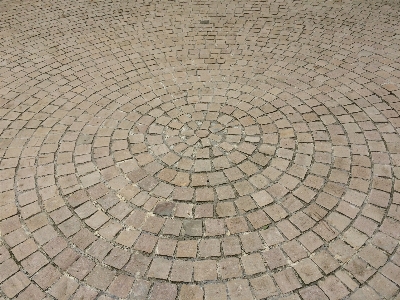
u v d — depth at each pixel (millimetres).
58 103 4629
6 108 4562
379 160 3572
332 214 3072
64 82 5066
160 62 5508
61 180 3510
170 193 3346
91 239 2961
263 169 3555
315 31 6199
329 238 2881
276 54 5562
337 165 3545
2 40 6312
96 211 3193
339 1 7363
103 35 6414
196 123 4219
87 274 2717
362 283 2574
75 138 4039
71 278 2693
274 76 5008
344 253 2770
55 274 2723
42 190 3408
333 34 6055
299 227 2980
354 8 6996
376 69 5020
